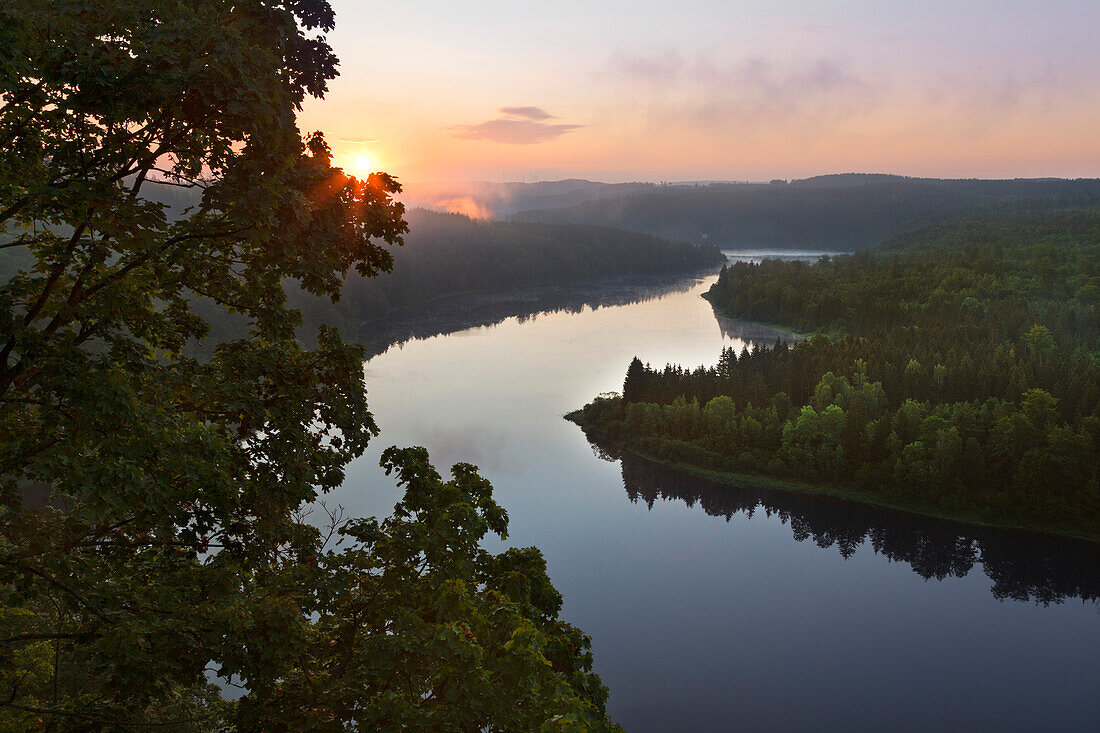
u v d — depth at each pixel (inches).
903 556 4188.0
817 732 2773.1
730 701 2942.9
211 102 499.2
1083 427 4731.8
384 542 602.5
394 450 657.0
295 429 623.8
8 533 500.4
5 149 477.7
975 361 6614.2
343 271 675.4
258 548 598.9
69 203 474.3
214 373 626.2
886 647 3361.2
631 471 5241.1
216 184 521.7
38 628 731.4
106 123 491.2
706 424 5605.3
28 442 493.4
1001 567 4079.7
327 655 567.2
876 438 5128.0
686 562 4084.6
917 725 2829.7
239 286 682.2
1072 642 3417.8
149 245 508.7
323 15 690.8
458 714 457.4
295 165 606.9
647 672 3137.3
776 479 5147.6
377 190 658.8
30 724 471.5
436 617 545.0
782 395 5792.3
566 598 3710.6
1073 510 4458.7
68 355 481.1
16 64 427.8
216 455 520.1
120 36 505.4
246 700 518.6
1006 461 4813.0
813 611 3649.1
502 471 5128.0
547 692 484.7
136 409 485.4
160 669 477.7
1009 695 3038.9
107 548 558.6
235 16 576.7
